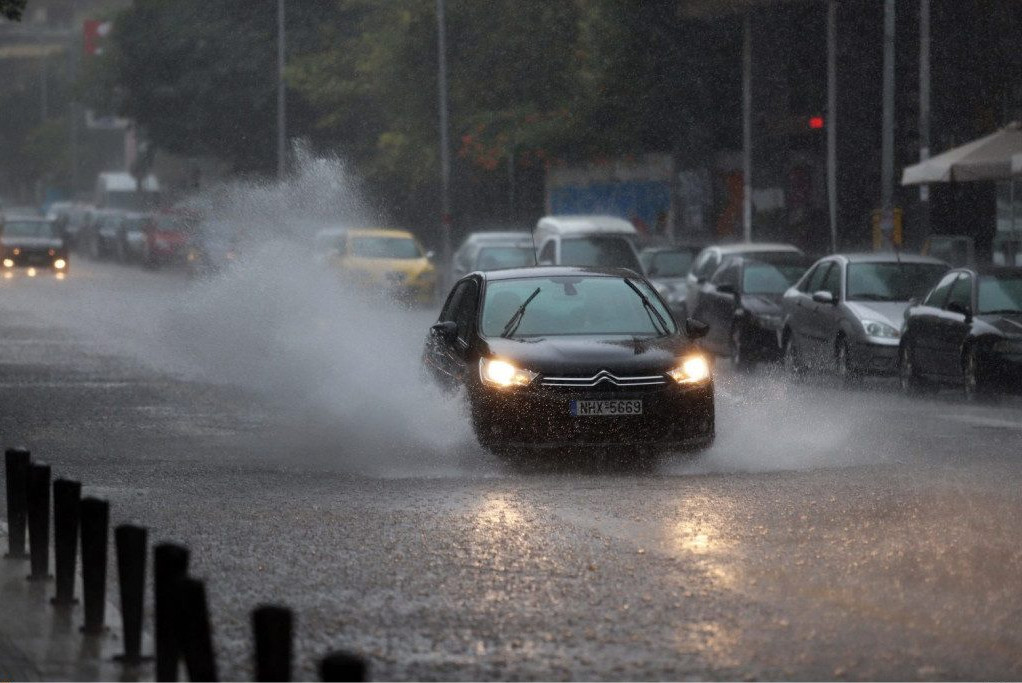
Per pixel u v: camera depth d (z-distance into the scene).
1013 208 94.38
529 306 40.28
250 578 25.08
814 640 20.81
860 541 27.14
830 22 113.75
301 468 37.72
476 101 143.12
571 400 36.91
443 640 21.03
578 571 25.16
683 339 39.41
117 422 47.94
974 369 53.72
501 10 141.12
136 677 19.02
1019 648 20.39
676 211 134.75
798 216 126.75
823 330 63.06
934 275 64.12
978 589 23.58
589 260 91.31
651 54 129.50
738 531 28.25
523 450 37.06
